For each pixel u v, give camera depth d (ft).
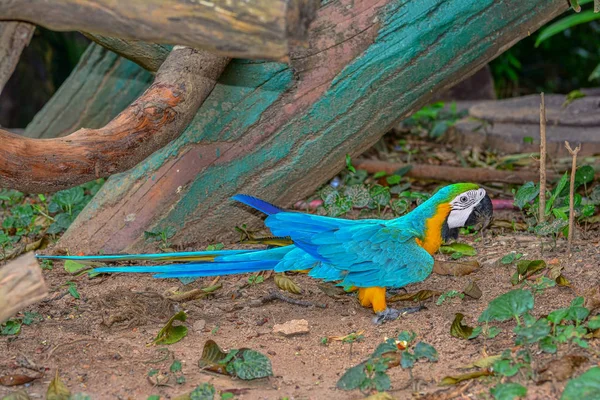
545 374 11.82
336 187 23.39
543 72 53.83
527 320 12.54
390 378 12.39
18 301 9.71
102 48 26.25
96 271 14.71
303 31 10.51
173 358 13.33
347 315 15.38
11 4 10.36
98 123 26.81
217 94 18.06
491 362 12.26
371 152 28.91
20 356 13.35
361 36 17.46
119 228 18.72
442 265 16.99
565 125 29.63
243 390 12.17
